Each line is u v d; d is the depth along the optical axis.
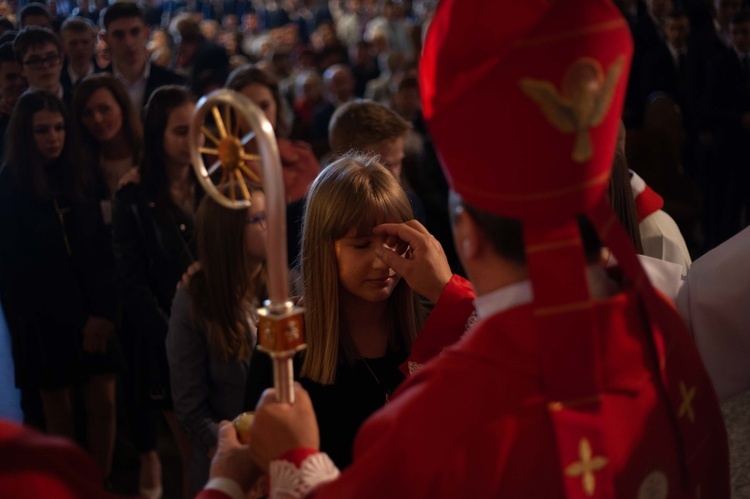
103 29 5.27
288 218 3.26
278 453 1.27
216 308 2.80
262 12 19.64
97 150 4.20
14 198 3.66
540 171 1.09
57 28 6.02
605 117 1.10
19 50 4.58
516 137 1.08
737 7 7.17
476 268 1.22
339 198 1.91
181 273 3.50
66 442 1.05
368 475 1.11
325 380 1.92
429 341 1.83
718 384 1.91
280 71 9.68
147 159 3.57
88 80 4.16
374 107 3.43
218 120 1.18
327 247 1.92
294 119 7.95
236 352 2.81
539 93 1.06
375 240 1.91
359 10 17.53
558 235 1.12
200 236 2.80
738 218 6.83
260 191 2.82
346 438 1.95
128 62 5.21
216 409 2.90
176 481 4.06
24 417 4.04
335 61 10.91
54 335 3.73
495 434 1.09
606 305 1.16
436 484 1.09
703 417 1.28
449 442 1.09
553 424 1.09
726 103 6.70
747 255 1.86
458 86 1.09
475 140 1.10
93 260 3.77
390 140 3.37
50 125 3.65
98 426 3.90
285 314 1.22
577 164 1.09
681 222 5.34
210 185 1.19
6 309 3.85
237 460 1.38
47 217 3.68
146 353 3.49
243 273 2.80
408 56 11.86
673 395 1.22
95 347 3.79
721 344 1.89
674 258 2.40
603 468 1.11
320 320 1.94
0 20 5.89
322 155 5.18
